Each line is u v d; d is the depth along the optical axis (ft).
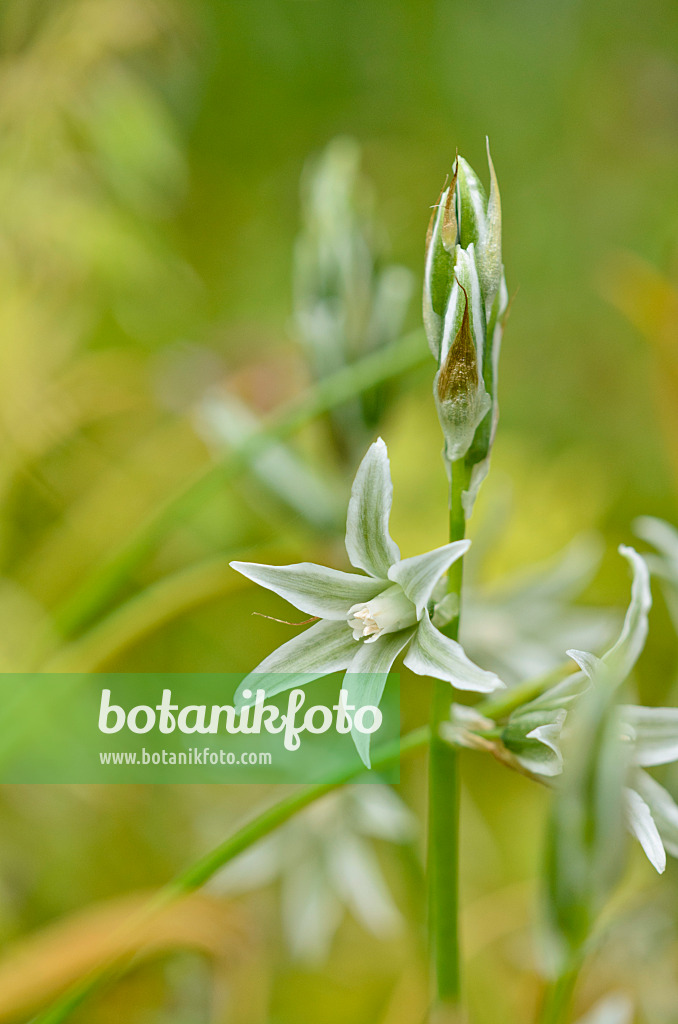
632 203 5.03
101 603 2.27
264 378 3.36
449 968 1.74
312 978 2.49
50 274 3.35
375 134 5.10
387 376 2.12
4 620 2.89
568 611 2.26
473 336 1.63
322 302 2.14
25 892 2.51
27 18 3.35
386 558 1.66
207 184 4.67
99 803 2.63
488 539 2.25
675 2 5.59
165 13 3.51
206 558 3.26
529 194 5.13
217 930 2.02
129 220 3.58
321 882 2.10
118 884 2.58
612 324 4.64
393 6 5.15
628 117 5.31
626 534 3.75
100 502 3.25
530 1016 1.96
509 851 2.82
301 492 2.19
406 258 4.63
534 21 5.50
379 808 2.06
